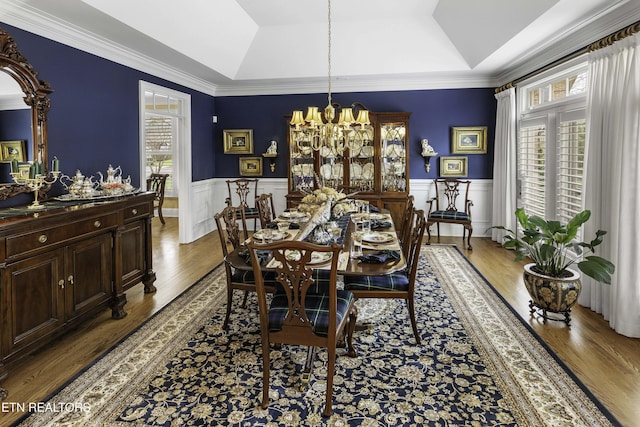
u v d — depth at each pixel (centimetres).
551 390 212
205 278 415
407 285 265
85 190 315
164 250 539
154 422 188
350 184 583
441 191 617
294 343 199
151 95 505
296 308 196
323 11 456
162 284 398
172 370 235
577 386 215
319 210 327
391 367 238
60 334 256
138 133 448
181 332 286
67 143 345
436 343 268
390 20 482
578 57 368
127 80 427
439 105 603
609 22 315
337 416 193
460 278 407
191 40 425
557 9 304
